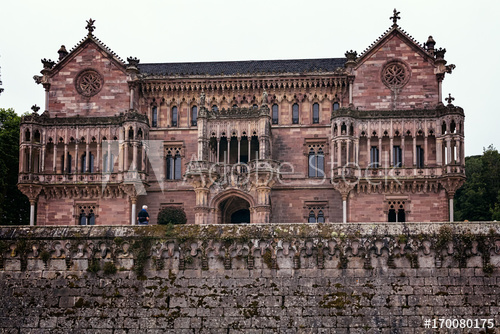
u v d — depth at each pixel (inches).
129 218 2493.8
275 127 2568.9
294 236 1515.7
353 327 1456.7
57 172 2544.3
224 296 1491.1
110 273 1521.9
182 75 2603.3
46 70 2610.7
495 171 3253.0
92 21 2650.1
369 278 1483.8
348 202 2447.1
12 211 2864.2
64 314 1508.4
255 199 2358.5
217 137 2431.1
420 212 2427.4
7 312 1520.7
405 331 1448.1
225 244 1518.2
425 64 2522.1
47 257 1537.9
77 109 2598.4
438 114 2443.4
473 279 1467.8
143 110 2625.5
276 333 1460.4
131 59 2618.1
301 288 1486.2
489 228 1491.1
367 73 2536.9
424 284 1471.5
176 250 1524.4
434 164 2450.8
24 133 2522.1
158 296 1501.0
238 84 2591.0
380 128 2463.1
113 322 1492.4
